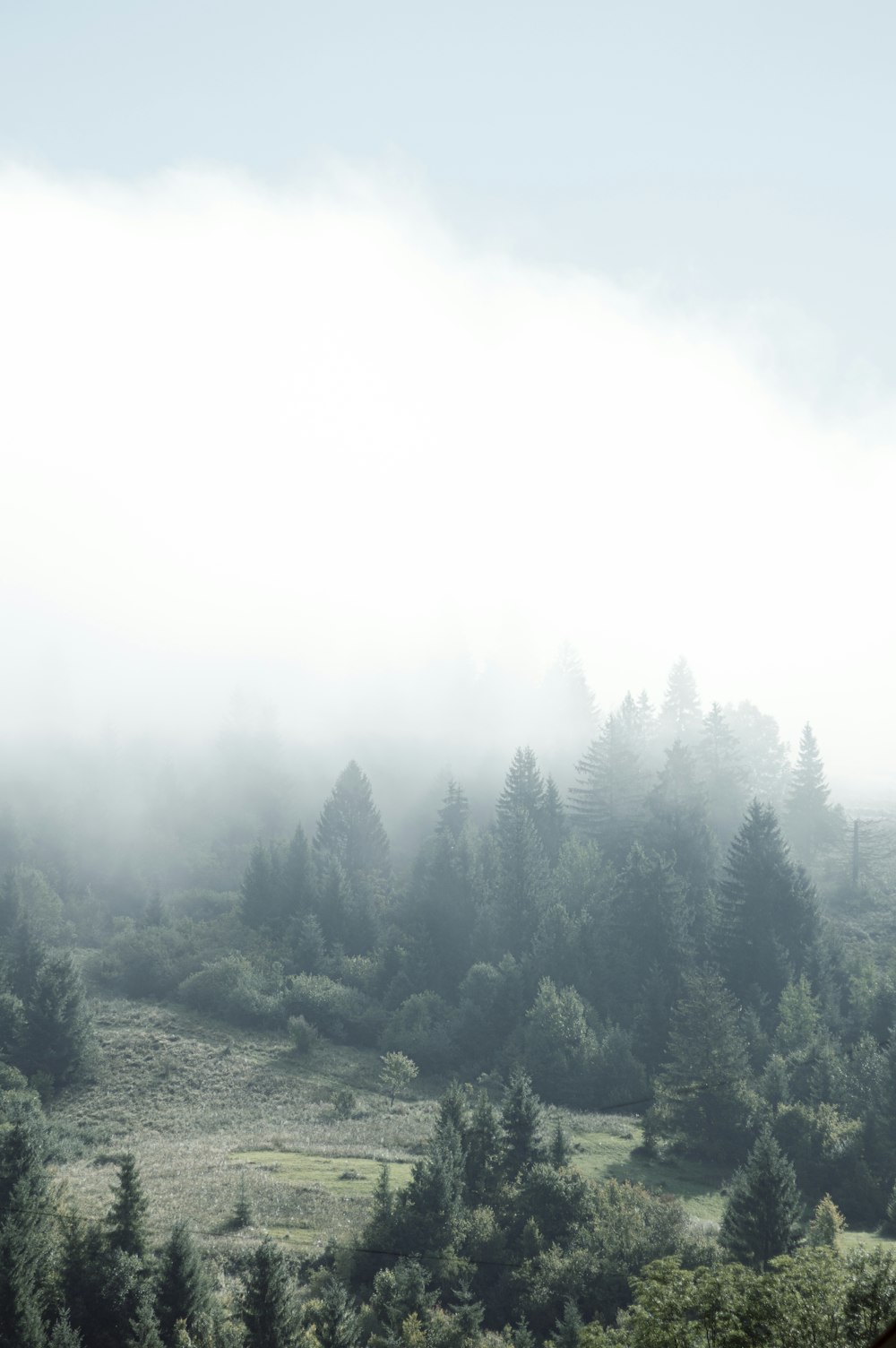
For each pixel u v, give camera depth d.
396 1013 112.62
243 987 114.56
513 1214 58.88
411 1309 48.94
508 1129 65.19
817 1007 108.62
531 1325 51.12
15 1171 57.19
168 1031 108.25
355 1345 46.19
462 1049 108.25
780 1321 30.70
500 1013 109.94
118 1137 81.12
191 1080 96.19
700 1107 82.00
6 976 110.69
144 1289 48.53
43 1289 48.59
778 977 114.56
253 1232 58.25
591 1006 110.25
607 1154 78.75
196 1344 45.53
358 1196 64.06
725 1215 58.62
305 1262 55.22
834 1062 89.75
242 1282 51.28
